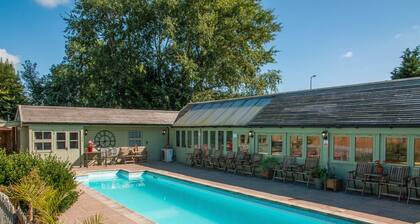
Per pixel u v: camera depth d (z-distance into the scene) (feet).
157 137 88.17
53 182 32.96
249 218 38.42
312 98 57.72
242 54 126.72
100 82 123.44
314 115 52.31
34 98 149.07
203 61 123.44
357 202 38.70
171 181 60.39
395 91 46.01
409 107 41.29
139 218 31.83
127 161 81.92
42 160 35.35
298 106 57.72
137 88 127.24
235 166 63.67
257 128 61.11
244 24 126.52
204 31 113.29
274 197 41.57
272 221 37.14
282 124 55.16
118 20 121.60
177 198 49.19
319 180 47.21
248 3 127.44
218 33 122.83
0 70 147.74
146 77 127.54
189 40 119.65
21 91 150.41
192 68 115.65
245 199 44.11
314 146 51.42
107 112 82.84
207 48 119.65
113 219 31.45
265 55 135.13
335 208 35.76
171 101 126.82
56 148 72.74
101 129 80.02
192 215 39.83
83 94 129.80
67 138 74.08
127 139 83.66
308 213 36.01
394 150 41.75
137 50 122.93
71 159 74.49
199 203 45.85
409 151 40.11
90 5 120.88
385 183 40.45
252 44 132.67
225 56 122.42
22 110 71.87
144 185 59.82
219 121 71.15
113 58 118.32
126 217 32.19
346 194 43.42
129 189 56.29
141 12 119.44
